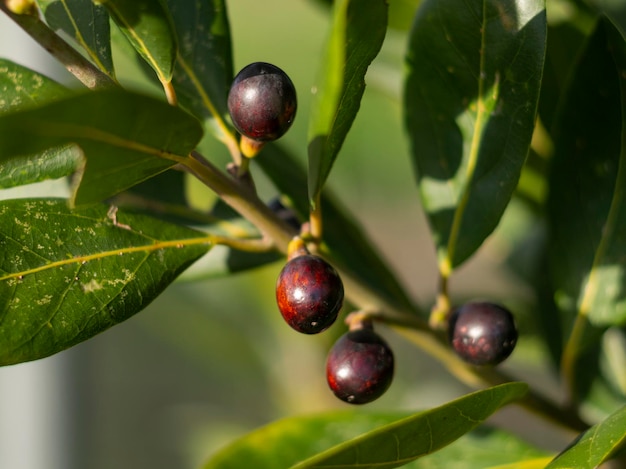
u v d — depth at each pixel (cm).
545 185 30
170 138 23
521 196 36
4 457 45
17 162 25
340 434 32
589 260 30
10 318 25
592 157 30
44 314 25
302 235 26
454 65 29
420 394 49
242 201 26
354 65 24
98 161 22
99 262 26
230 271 30
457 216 29
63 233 26
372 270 31
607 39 29
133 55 29
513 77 28
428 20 29
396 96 37
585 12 33
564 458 24
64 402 45
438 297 29
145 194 31
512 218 39
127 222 26
